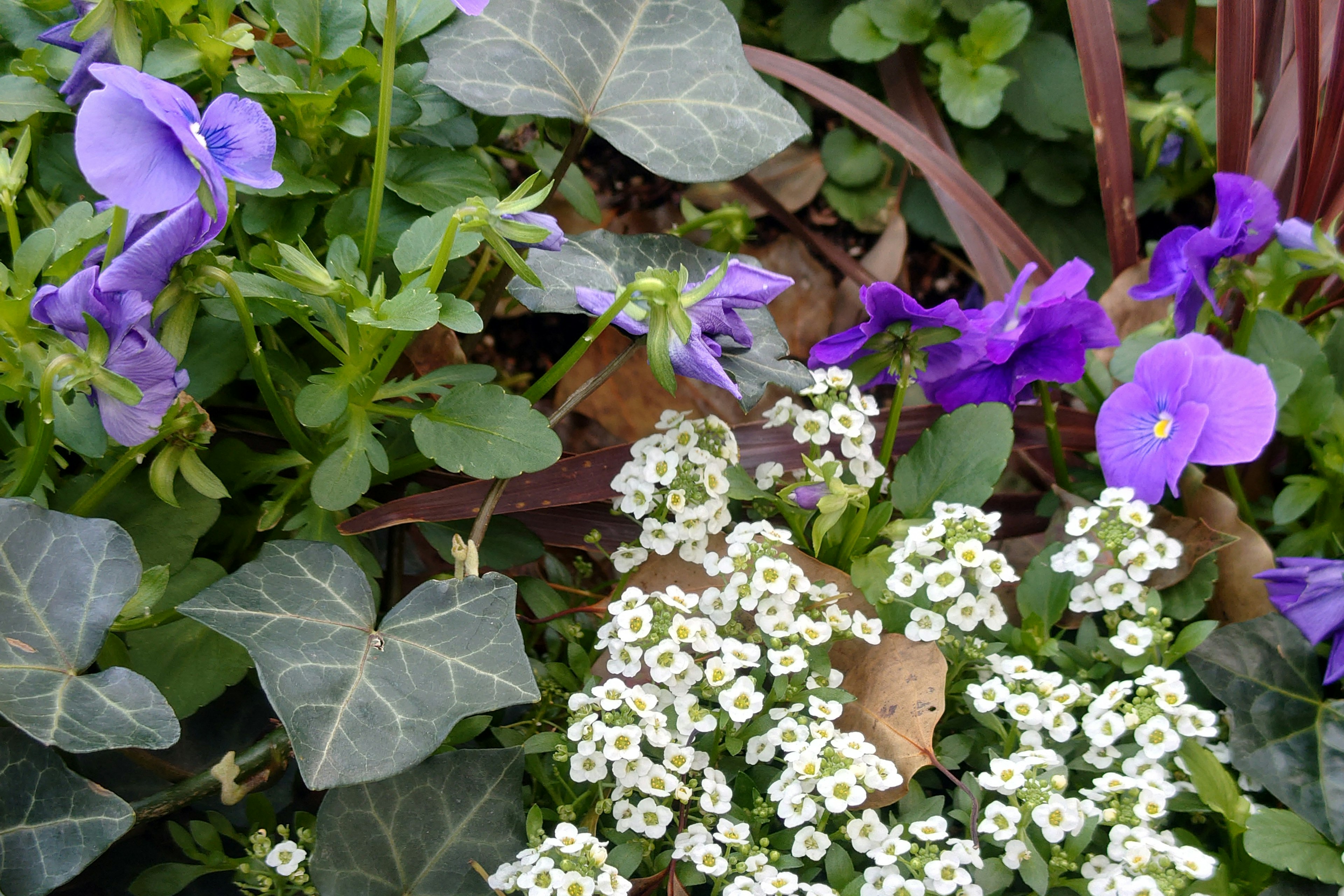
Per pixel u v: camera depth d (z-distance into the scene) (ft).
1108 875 1.46
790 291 2.07
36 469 1.46
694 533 1.57
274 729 1.54
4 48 1.61
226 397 1.66
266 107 1.58
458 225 1.45
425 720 1.44
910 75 2.06
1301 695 1.58
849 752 1.48
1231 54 1.76
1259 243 1.68
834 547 1.64
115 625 1.48
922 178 2.08
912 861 1.45
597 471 1.62
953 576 1.54
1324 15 1.88
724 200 2.09
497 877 1.45
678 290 1.48
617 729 1.47
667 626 1.52
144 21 1.56
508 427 1.52
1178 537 1.63
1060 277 1.67
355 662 1.45
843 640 1.58
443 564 1.72
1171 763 1.55
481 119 1.79
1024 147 2.11
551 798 1.58
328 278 1.46
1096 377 1.81
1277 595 1.60
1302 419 1.67
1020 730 1.53
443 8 1.61
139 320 1.39
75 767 1.55
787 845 1.50
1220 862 1.54
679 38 1.69
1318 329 1.80
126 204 1.32
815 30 2.11
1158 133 1.94
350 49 1.57
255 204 1.57
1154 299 1.71
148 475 1.56
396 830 1.49
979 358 1.66
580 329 2.01
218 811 1.58
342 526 1.56
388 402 1.65
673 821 1.54
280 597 1.47
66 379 1.40
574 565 1.74
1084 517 1.56
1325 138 1.74
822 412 1.63
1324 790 1.54
